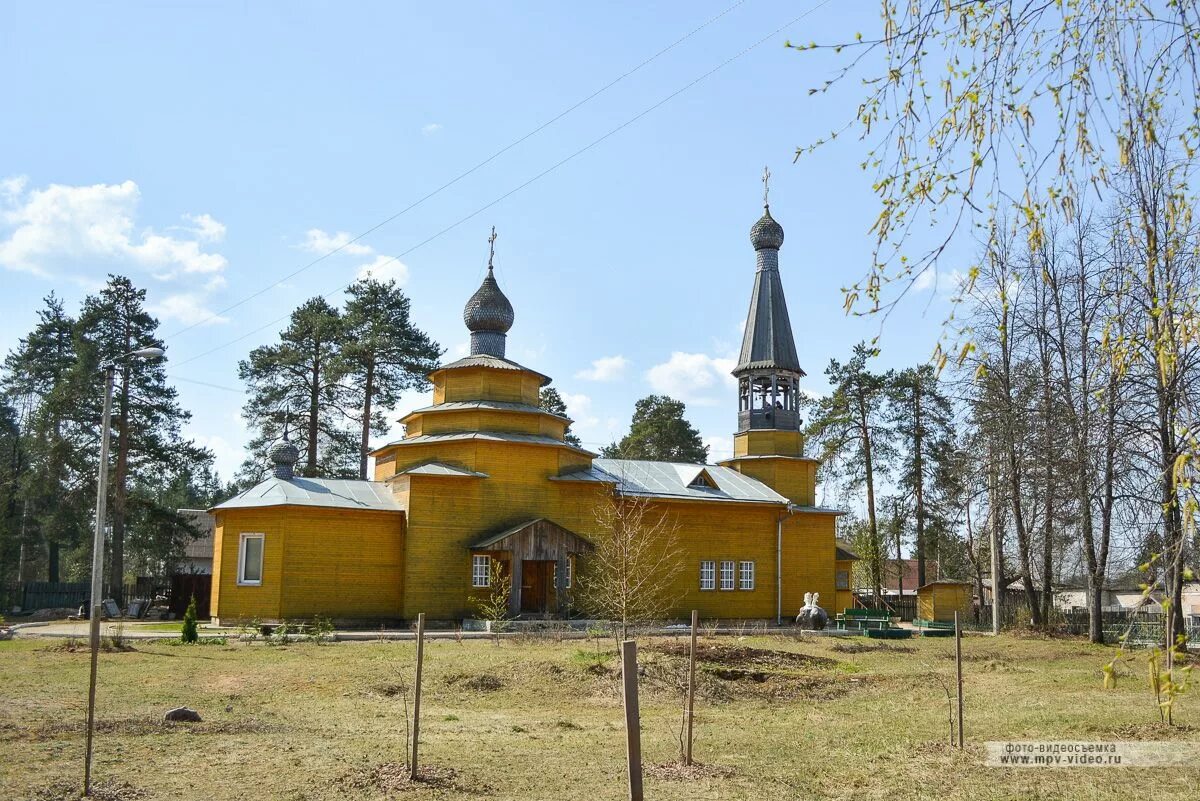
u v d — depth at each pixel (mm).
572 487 39531
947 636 37875
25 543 59531
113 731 13547
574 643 28625
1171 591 5312
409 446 38969
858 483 58656
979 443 35406
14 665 21875
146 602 48281
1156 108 5465
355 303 55969
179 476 55531
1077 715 16234
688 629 34875
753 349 47625
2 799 9891
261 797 10219
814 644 31156
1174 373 5273
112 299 51656
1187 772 11688
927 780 11453
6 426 62562
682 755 12477
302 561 35000
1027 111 5578
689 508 42250
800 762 12555
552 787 11000
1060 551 33688
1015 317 30250
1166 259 5512
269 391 54406
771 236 48938
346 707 16734
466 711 16922
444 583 36344
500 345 42156
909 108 5715
